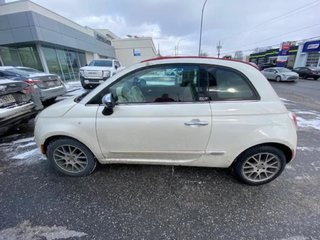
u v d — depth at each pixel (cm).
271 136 213
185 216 198
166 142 226
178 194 229
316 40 2409
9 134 416
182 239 173
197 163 240
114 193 230
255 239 172
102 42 2617
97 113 228
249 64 227
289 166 286
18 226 185
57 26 1427
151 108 220
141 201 218
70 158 257
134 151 238
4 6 1156
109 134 230
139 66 227
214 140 221
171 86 222
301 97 900
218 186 242
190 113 214
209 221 191
